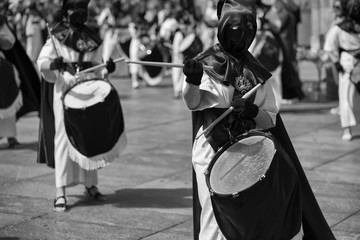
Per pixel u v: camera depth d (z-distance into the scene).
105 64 7.80
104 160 7.92
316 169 9.87
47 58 7.93
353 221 7.57
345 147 11.36
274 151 5.15
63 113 7.90
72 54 8.05
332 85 17.05
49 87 8.20
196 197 5.55
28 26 22.31
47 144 8.23
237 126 5.43
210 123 5.43
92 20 16.92
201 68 5.16
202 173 5.41
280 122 5.69
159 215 7.82
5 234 7.14
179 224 7.51
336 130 12.84
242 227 5.12
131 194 8.68
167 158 10.59
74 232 7.22
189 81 5.16
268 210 5.10
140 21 19.95
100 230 7.29
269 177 5.04
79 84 7.93
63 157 7.99
